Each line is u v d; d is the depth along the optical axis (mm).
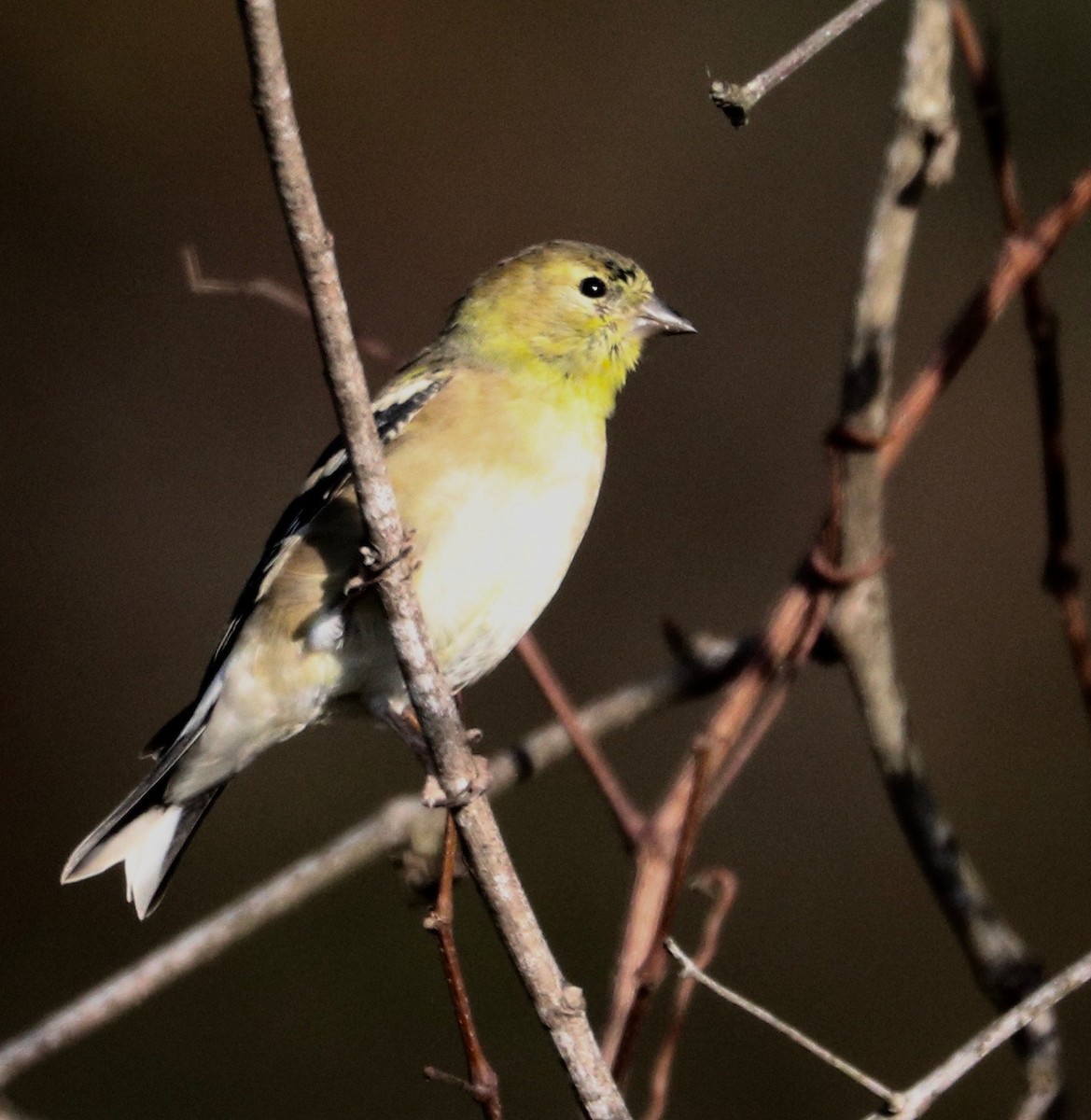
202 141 14562
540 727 13109
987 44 6926
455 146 14617
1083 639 7180
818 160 14320
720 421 13766
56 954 12617
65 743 13492
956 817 12531
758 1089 11555
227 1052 11875
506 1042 11875
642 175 14469
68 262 14297
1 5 14383
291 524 7559
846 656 7066
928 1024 11852
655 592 13406
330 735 13227
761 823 12594
